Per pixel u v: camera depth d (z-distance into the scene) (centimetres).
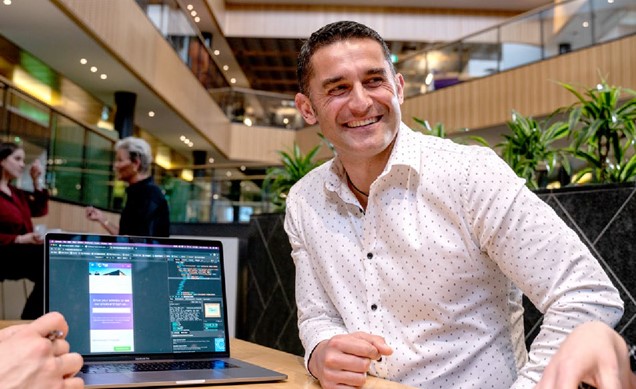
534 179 275
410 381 123
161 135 1241
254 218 402
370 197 126
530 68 963
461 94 1066
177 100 1036
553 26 945
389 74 124
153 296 121
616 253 208
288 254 367
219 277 129
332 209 135
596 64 868
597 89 254
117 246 120
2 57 796
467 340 121
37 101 613
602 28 871
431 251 121
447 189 119
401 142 127
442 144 128
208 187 952
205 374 105
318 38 125
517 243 110
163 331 119
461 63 1082
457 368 120
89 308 114
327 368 102
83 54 773
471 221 117
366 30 124
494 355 121
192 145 1337
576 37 905
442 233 120
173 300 122
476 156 119
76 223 688
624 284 204
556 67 924
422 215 122
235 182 974
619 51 840
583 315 101
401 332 124
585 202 217
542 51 955
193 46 1153
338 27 124
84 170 713
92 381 96
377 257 126
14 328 87
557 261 107
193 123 1141
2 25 685
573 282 105
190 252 128
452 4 1409
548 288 107
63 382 77
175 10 1024
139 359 115
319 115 125
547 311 106
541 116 942
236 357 130
